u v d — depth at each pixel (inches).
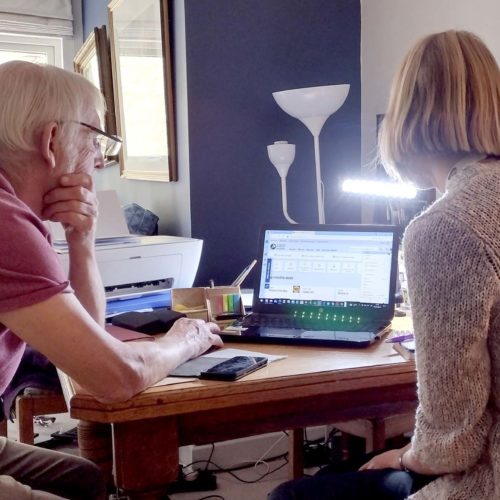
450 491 36.9
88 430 71.3
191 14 89.5
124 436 47.8
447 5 85.7
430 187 42.9
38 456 56.3
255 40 93.4
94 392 44.6
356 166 101.1
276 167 92.7
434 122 38.9
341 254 68.3
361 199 101.7
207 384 48.5
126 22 116.1
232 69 92.4
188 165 91.4
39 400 79.5
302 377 50.6
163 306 74.9
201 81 90.8
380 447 74.3
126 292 75.3
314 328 63.4
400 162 41.7
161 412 46.9
